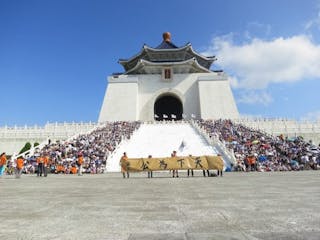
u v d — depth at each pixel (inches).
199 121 1760.6
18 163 764.6
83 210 229.6
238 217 193.6
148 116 2213.3
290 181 503.5
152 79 2282.2
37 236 150.2
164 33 2623.0
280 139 1332.4
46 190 397.7
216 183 481.4
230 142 1189.7
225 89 2178.9
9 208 242.4
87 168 983.6
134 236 148.4
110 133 1451.8
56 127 1802.4
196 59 2469.2
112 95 2196.1
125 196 318.0
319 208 225.5
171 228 165.3
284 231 154.2
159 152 1162.6
